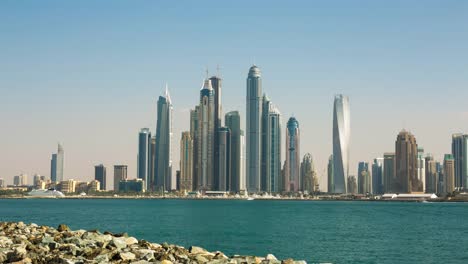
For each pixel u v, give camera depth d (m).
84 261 35.94
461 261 73.38
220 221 178.88
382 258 76.12
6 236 49.22
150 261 37.56
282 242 98.81
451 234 122.50
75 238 45.34
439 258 76.44
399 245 95.00
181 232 122.44
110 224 153.00
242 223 166.75
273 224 162.00
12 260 36.78
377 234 121.62
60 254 38.94
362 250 86.19
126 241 47.12
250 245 92.94
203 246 90.38
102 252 39.56
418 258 76.44
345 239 106.75
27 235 50.34
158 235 112.38
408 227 150.62
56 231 54.12
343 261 72.81
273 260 43.75
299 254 80.19
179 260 39.47
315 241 101.62
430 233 125.62
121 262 36.41
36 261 36.19
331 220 191.88
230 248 87.81
